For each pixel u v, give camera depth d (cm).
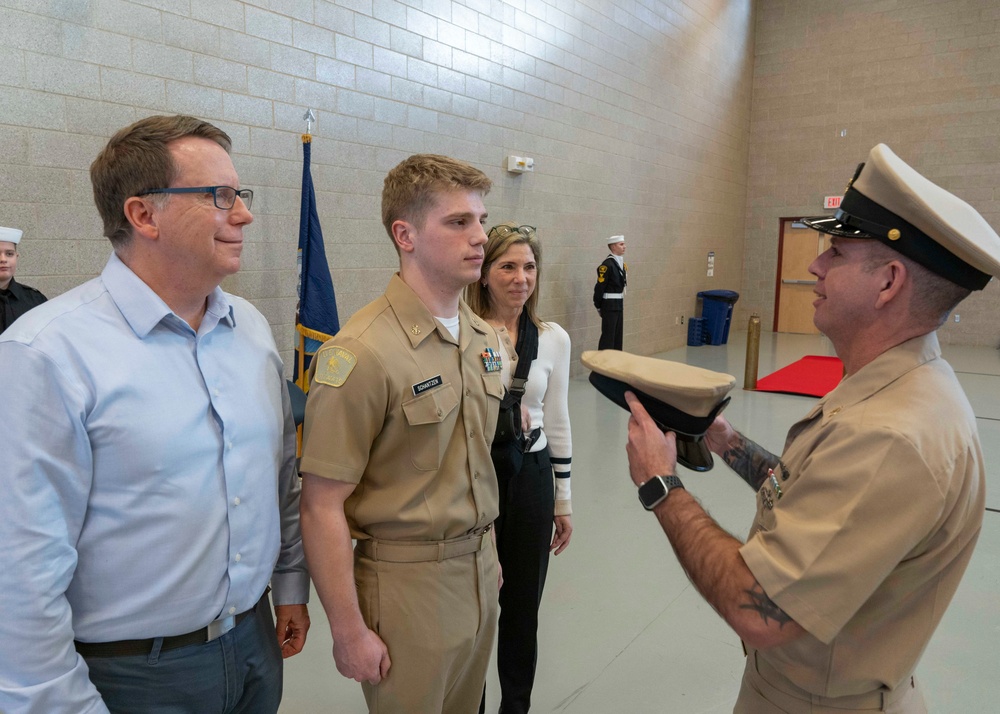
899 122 1016
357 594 119
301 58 421
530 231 184
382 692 121
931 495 76
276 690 117
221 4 375
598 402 618
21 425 84
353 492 122
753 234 1162
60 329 89
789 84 1096
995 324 988
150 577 95
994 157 954
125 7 336
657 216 884
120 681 96
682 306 984
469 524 124
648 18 819
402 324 118
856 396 89
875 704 90
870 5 1016
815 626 78
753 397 640
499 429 162
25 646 84
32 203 313
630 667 224
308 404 115
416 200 117
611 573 289
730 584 86
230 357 106
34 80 308
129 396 92
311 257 391
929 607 88
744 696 104
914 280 86
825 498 81
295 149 423
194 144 97
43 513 85
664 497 101
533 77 632
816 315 99
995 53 938
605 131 753
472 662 136
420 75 507
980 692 209
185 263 97
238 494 103
